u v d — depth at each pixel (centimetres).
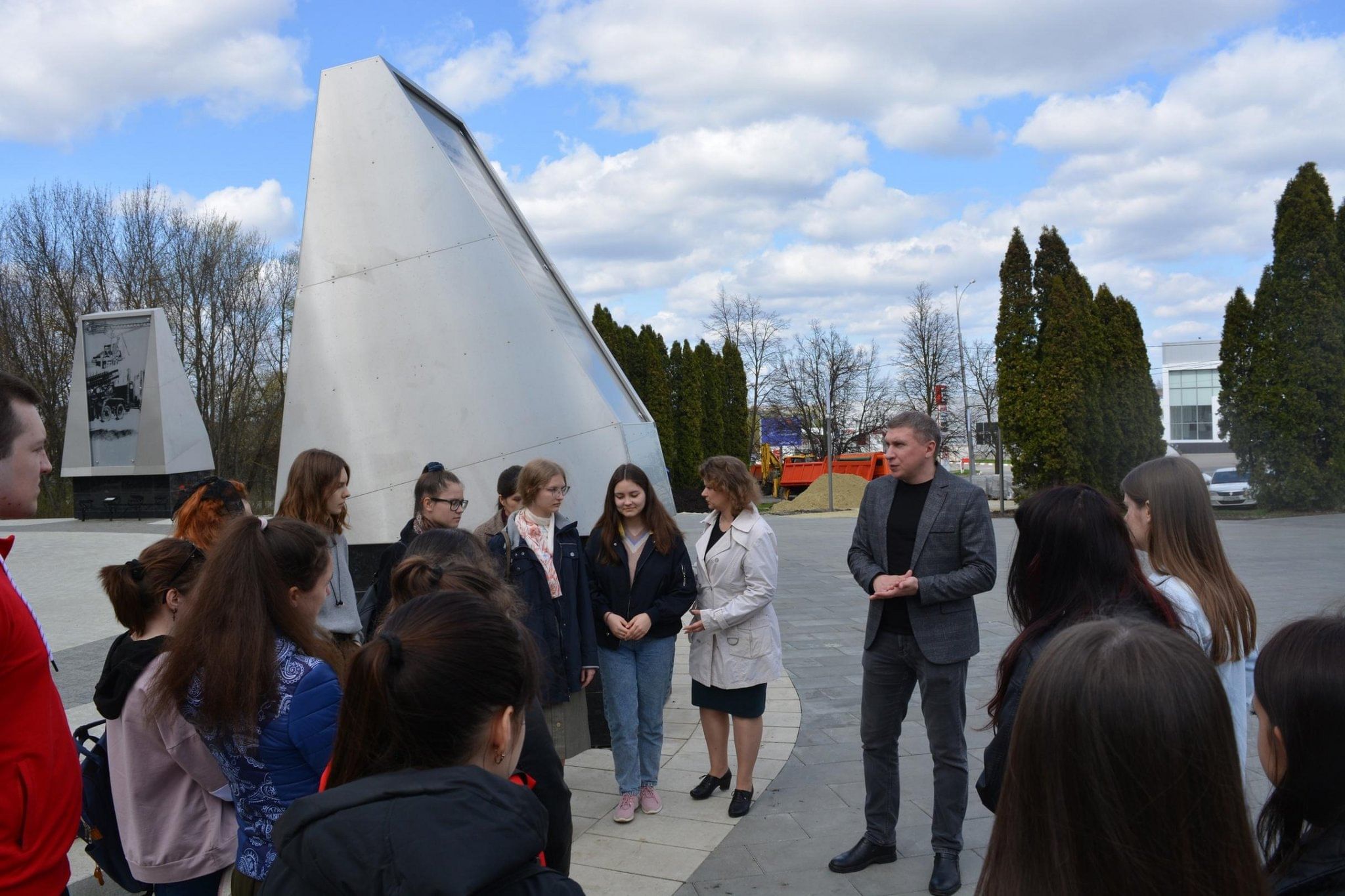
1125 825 104
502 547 398
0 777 179
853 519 2311
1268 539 1622
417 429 540
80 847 386
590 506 527
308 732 203
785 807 438
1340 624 138
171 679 208
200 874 250
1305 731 132
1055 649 115
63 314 3000
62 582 1211
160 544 267
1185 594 241
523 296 551
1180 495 253
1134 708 104
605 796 459
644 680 434
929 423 370
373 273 554
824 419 4631
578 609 406
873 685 370
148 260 3117
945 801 348
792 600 1060
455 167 570
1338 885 127
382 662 135
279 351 3488
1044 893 109
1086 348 2530
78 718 589
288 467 551
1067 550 231
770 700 633
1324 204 2211
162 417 2125
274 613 211
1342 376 2173
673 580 430
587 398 540
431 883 114
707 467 447
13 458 202
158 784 248
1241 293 2356
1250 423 2302
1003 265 2608
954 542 351
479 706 136
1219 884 103
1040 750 111
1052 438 2494
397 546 389
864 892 347
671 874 366
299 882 125
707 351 3938
